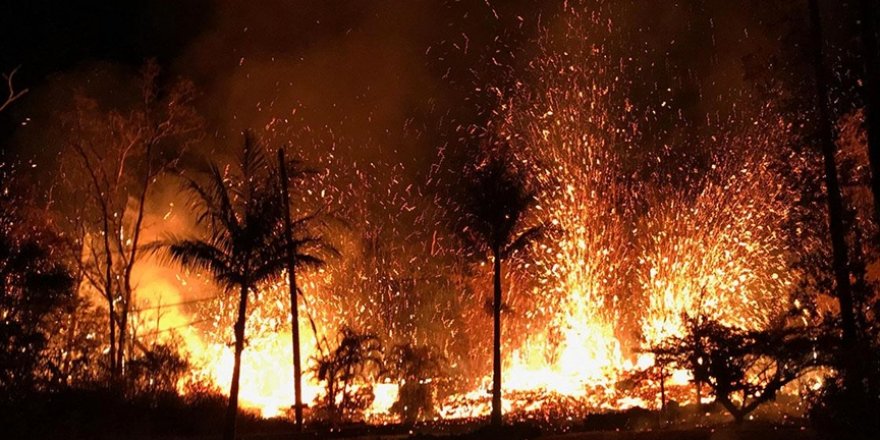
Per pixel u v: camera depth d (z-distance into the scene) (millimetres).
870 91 18797
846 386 16781
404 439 25703
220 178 25188
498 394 27500
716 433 18969
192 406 30031
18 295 28781
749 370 21594
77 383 29391
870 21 18906
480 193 28906
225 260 24984
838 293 19625
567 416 28906
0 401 25203
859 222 21234
